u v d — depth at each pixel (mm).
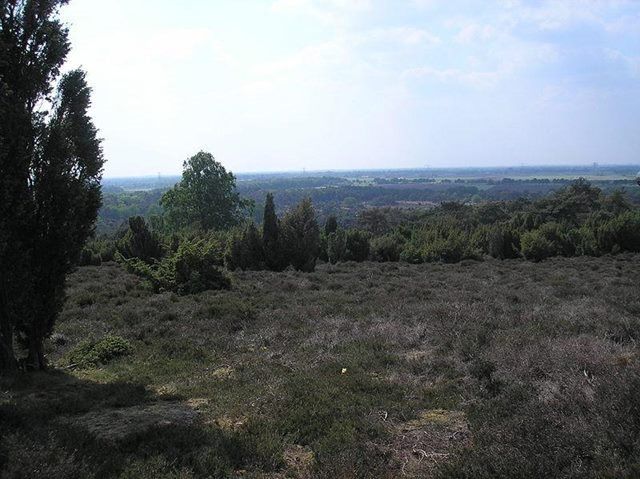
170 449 4914
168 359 9422
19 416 5598
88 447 4902
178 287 17750
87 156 8477
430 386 6984
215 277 18406
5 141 7348
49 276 8258
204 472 4520
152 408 6531
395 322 11070
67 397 6793
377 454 4867
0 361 8047
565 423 4594
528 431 4531
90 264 31078
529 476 3789
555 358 6742
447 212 77625
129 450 5020
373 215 71625
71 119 8359
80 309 14023
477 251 33938
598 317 9734
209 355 9562
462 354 8094
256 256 26484
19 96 7820
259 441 5199
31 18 7914
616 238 32688
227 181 56188
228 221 55750
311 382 7180
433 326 10109
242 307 13477
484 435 4824
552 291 15820
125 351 9930
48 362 9406
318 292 17406
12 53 7801
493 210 69688
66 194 8109
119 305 15047
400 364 8164
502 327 9742
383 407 6219
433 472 4324
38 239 8070
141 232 27094
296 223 26750
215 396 6969
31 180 7969
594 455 3938
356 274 23828
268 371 8039
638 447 3873
